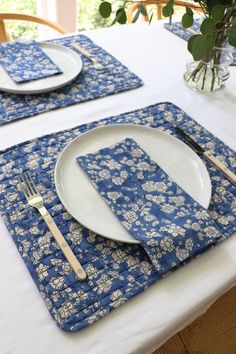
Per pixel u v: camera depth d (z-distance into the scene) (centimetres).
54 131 83
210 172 76
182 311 53
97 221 62
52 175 71
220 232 63
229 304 130
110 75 106
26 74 98
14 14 143
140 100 97
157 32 132
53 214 63
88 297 53
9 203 65
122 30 131
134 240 58
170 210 63
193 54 84
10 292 53
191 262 59
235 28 80
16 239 60
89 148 77
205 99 100
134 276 56
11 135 81
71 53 110
